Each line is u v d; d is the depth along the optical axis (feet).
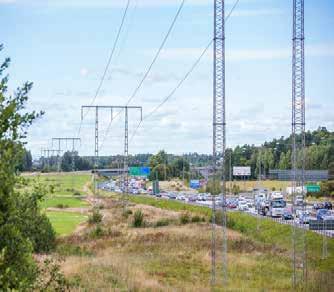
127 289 136.26
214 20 162.71
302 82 168.14
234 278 173.17
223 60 161.99
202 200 564.30
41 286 59.98
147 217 387.34
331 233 260.01
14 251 46.11
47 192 53.93
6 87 48.24
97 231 291.79
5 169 45.88
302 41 166.09
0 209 46.01
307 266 197.26
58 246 224.74
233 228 347.56
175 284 154.92
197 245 248.11
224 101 163.73
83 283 137.49
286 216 350.43
